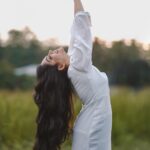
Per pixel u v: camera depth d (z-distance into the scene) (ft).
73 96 21.63
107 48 123.24
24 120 50.98
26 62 181.98
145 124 62.69
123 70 141.08
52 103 21.04
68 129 21.33
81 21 20.90
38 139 21.24
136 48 140.67
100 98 20.79
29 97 56.39
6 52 183.42
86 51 20.70
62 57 21.24
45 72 21.25
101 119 20.71
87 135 20.80
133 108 63.46
